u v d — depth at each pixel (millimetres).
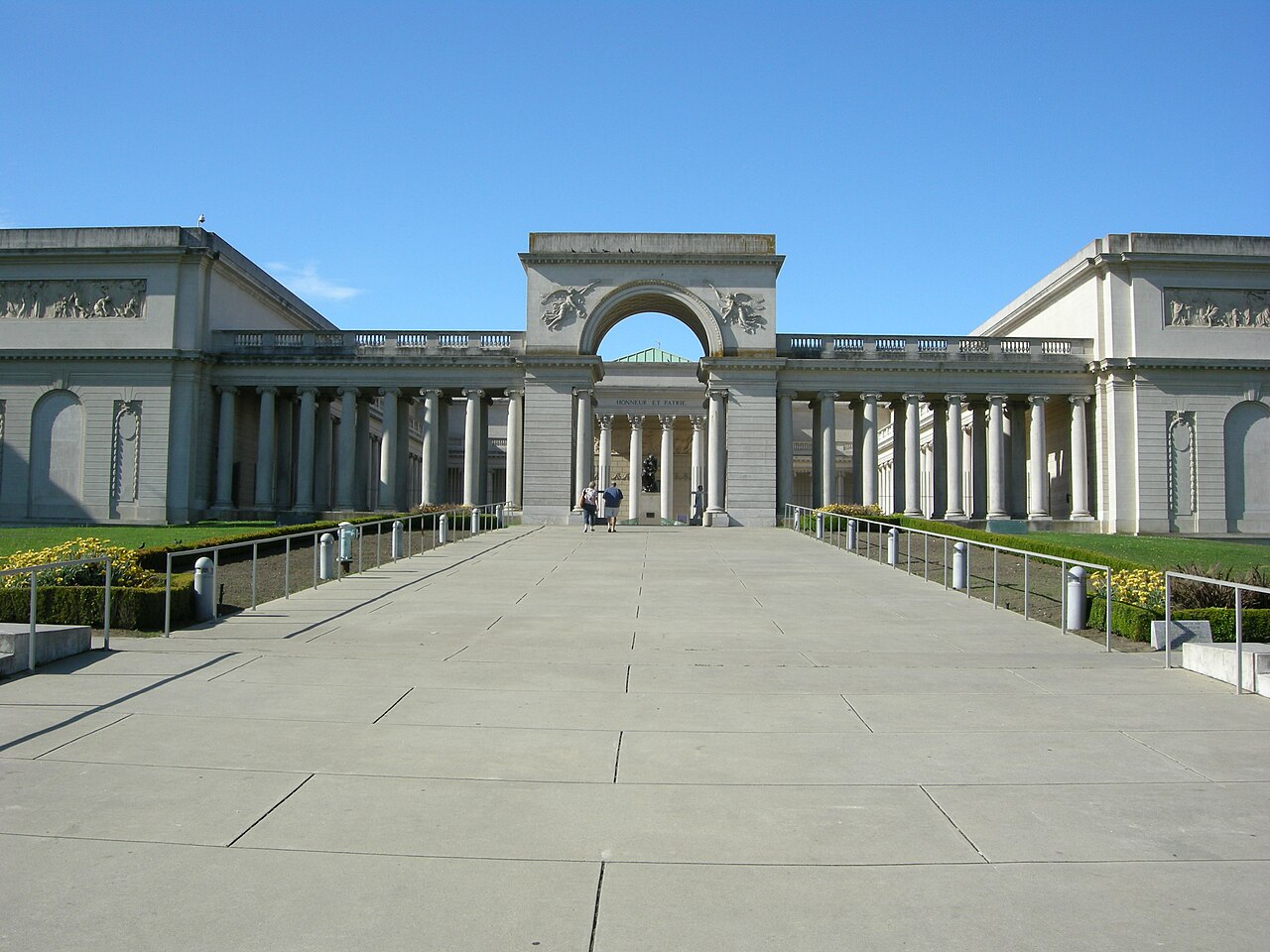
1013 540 34312
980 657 17516
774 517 60469
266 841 8711
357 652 17469
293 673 15492
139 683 14672
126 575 20969
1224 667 15359
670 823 9219
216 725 12383
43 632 15930
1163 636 18375
